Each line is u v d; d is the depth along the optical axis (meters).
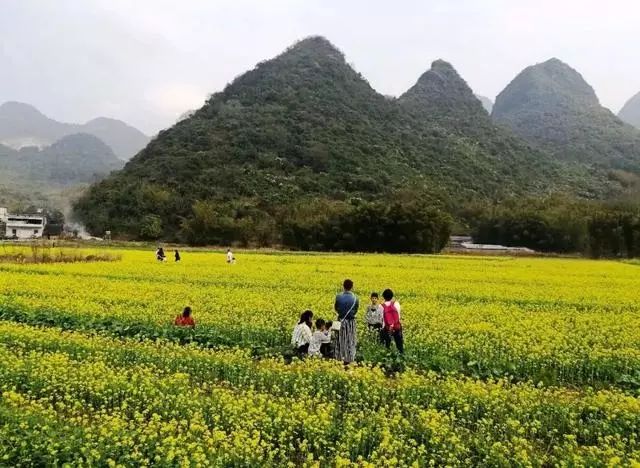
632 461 8.33
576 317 21.86
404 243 75.25
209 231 81.25
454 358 15.52
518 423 10.13
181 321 17.62
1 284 25.31
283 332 17.34
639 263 62.75
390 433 9.73
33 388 11.77
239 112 122.56
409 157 121.38
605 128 195.75
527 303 25.92
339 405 11.69
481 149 141.50
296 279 32.19
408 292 27.69
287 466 9.01
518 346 15.88
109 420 9.99
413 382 12.27
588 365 14.79
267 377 12.83
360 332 17.91
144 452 8.98
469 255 72.00
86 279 29.19
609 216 77.81
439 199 100.50
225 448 8.95
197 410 10.66
